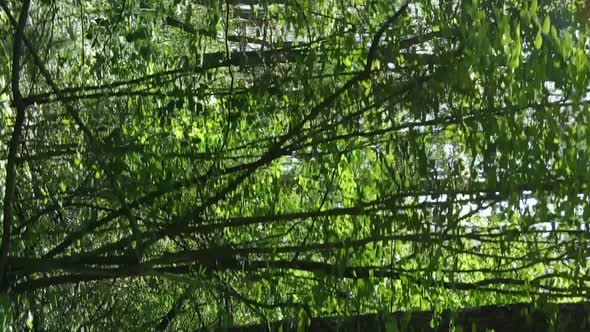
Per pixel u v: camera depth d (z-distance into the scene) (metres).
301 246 5.28
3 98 5.33
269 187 5.86
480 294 5.68
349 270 5.21
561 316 5.07
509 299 5.55
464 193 4.89
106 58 6.27
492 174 4.71
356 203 5.31
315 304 5.16
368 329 5.31
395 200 5.05
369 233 5.27
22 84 6.36
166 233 5.54
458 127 5.09
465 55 4.80
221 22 5.97
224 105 5.86
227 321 5.28
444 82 4.93
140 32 5.95
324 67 5.54
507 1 5.06
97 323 6.84
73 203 5.84
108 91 5.84
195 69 5.68
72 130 6.35
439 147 5.37
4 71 5.31
